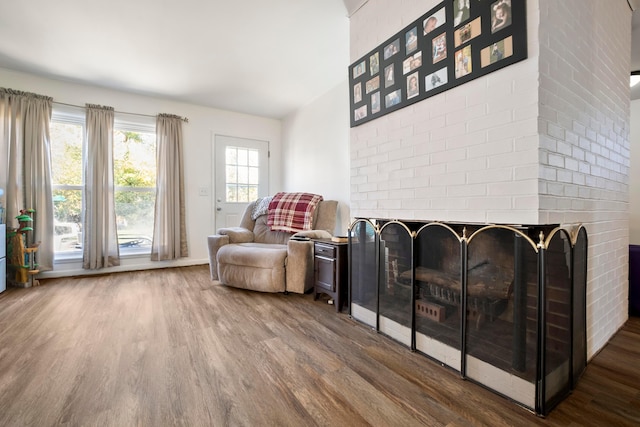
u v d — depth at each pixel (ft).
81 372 4.67
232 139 14.33
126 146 12.21
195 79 10.78
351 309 7.13
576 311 4.50
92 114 11.07
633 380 4.54
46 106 10.36
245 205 14.64
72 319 6.88
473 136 4.64
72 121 11.17
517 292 4.03
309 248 8.90
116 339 5.85
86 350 5.39
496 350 4.26
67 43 8.39
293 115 14.38
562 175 4.34
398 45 5.94
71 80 10.75
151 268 12.47
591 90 5.10
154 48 8.70
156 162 12.42
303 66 9.87
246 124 14.67
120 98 11.80
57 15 7.16
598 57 5.35
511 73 4.18
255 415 3.74
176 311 7.49
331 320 6.97
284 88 11.65
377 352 5.42
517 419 3.71
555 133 4.20
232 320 6.91
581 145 4.83
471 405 3.97
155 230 12.31
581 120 4.83
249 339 5.91
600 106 5.42
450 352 4.87
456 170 4.89
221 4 6.86
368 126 6.85
